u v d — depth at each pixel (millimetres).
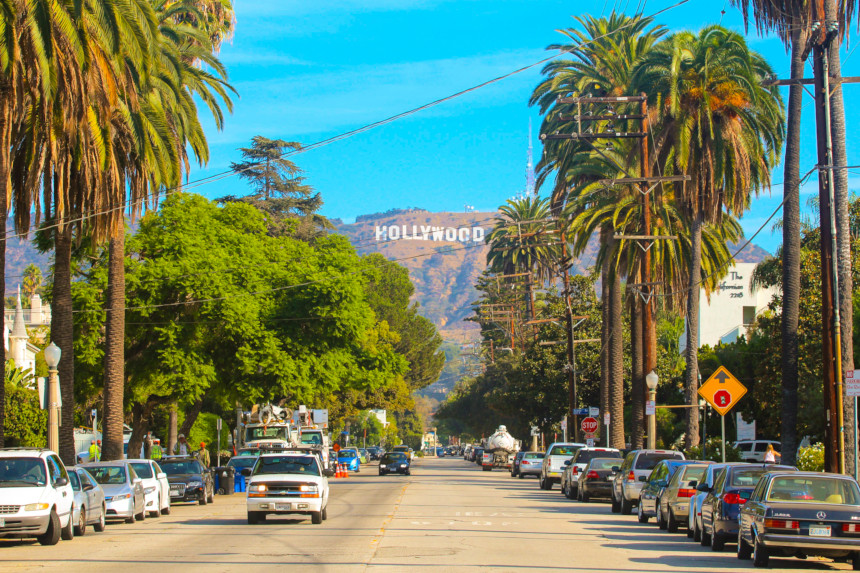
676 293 53312
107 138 32062
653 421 46438
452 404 124500
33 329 102250
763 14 36656
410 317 128125
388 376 67000
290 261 62406
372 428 186125
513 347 114938
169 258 52562
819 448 36469
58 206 35594
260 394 55969
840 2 33250
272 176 98938
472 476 76688
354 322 59688
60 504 23453
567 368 73438
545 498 44250
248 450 55219
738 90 47906
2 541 24312
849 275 29203
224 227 59688
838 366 25562
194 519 32625
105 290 51469
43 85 27938
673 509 26453
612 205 55125
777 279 59531
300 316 58344
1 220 30906
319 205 100875
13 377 64312
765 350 57531
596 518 32031
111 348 43062
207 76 46469
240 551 21109
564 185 66688
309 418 73500
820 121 26453
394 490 51312
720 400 33188
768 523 18328
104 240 38469
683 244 54875
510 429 115938
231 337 54094
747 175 48594
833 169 27562
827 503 18672
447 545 22172
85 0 30156
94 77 30781
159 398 56188
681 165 47375
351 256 64875
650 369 50531
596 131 59688
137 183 40406
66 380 38812
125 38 31047
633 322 55562
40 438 58250
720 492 22031
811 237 57188
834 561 20297
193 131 44594
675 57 47344
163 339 51156
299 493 29125
